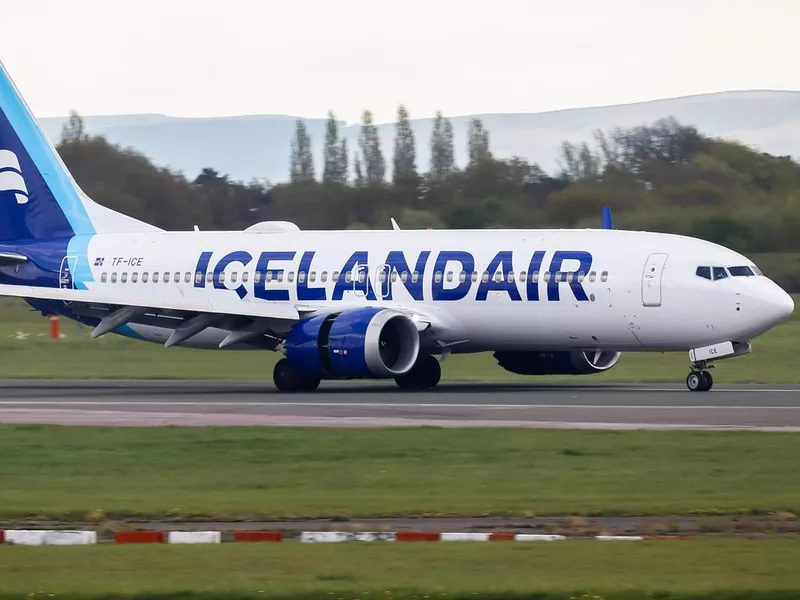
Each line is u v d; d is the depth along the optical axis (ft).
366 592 145.48
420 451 271.49
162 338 500.33
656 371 540.93
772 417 330.54
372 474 245.45
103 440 293.64
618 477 237.66
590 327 424.87
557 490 225.35
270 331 460.14
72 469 255.29
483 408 360.89
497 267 436.35
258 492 227.61
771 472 241.96
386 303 453.17
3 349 638.12
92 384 492.54
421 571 158.20
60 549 174.91
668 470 245.04
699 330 412.77
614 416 335.47
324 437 293.02
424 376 462.19
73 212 523.70
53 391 454.40
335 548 173.06
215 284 485.97
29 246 522.88
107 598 143.95
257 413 353.92
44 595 144.97
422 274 447.83
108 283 505.25
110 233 518.78
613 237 431.02
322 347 430.61
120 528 195.42
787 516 197.98
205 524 199.31
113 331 512.63
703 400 383.65
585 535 185.26
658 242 424.46
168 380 517.14
